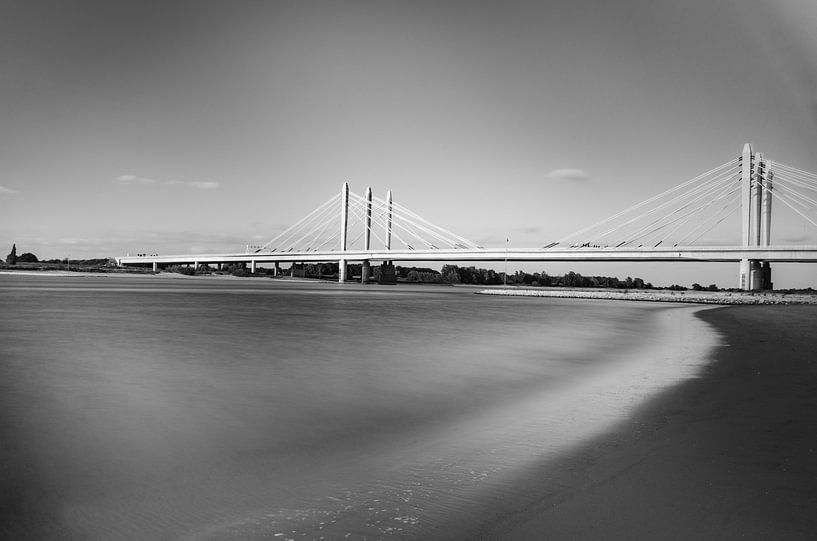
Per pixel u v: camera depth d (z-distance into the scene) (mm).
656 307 58219
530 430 8516
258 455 7316
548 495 5789
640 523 5066
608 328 29266
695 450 7301
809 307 58656
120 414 9438
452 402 10625
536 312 45188
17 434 8156
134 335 22109
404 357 16969
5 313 33906
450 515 5332
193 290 84875
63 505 5672
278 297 65500
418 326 29125
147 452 7410
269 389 11703
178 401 10477
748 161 97062
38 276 179875
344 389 11797
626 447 7504
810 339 22859
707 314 44062
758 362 15953
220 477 6480
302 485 6203
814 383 12430
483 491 5945
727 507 5402
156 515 5434
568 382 12883
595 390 11836
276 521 5258
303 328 26469
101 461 7031
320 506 5605
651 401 10617
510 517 5254
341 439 8070
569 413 9664
